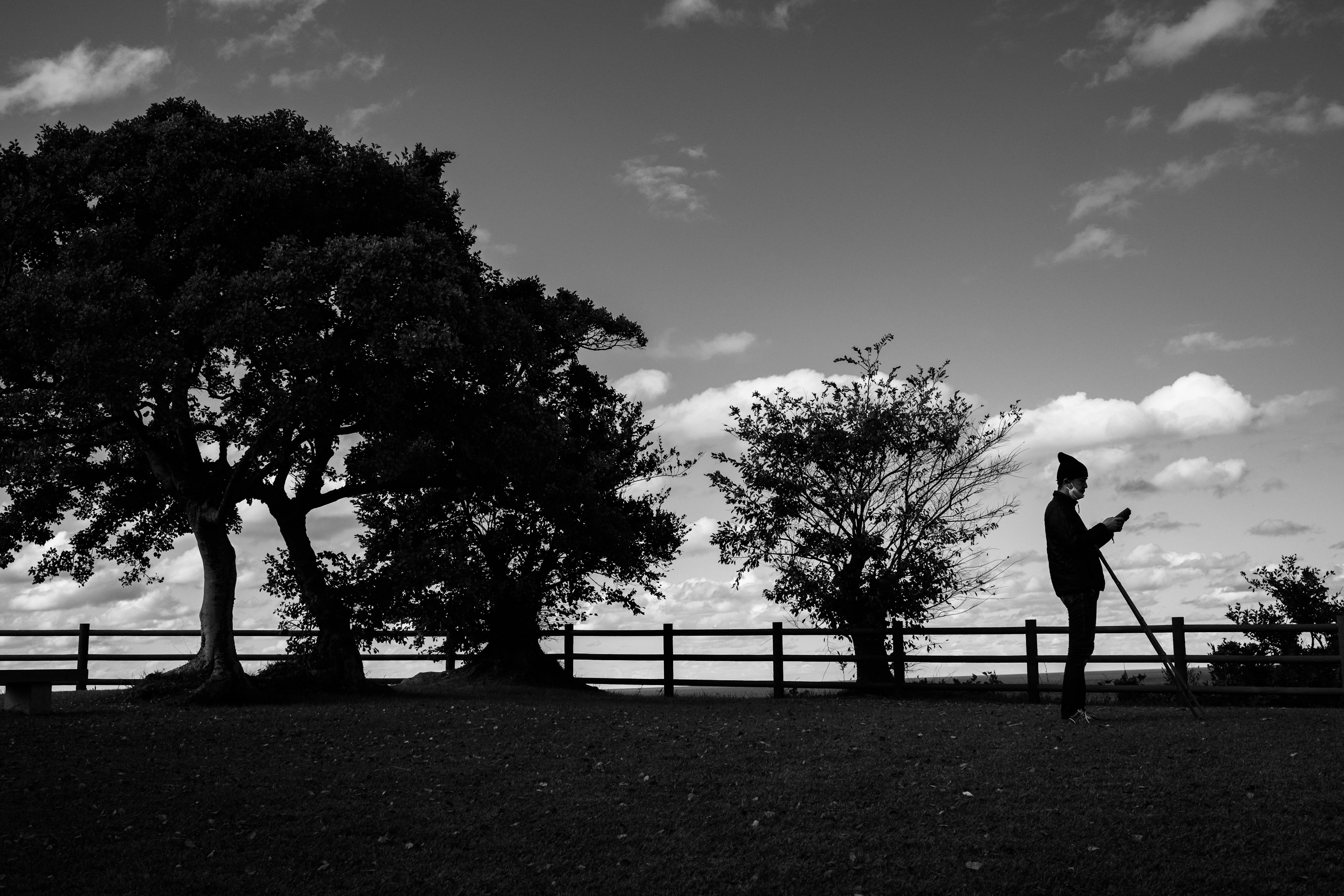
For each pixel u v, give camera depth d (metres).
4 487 16.94
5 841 7.23
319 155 16.28
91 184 15.36
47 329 14.01
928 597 19.47
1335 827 6.96
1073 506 11.41
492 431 17.44
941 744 10.27
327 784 8.97
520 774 9.37
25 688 13.92
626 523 20.94
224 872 6.67
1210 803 7.57
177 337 14.93
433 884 6.43
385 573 18.58
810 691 20.27
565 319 19.75
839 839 7.09
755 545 20.52
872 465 20.28
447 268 15.62
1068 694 11.37
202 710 14.57
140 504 18.84
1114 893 6.05
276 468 16.56
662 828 7.48
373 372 15.34
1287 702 15.90
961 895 6.07
